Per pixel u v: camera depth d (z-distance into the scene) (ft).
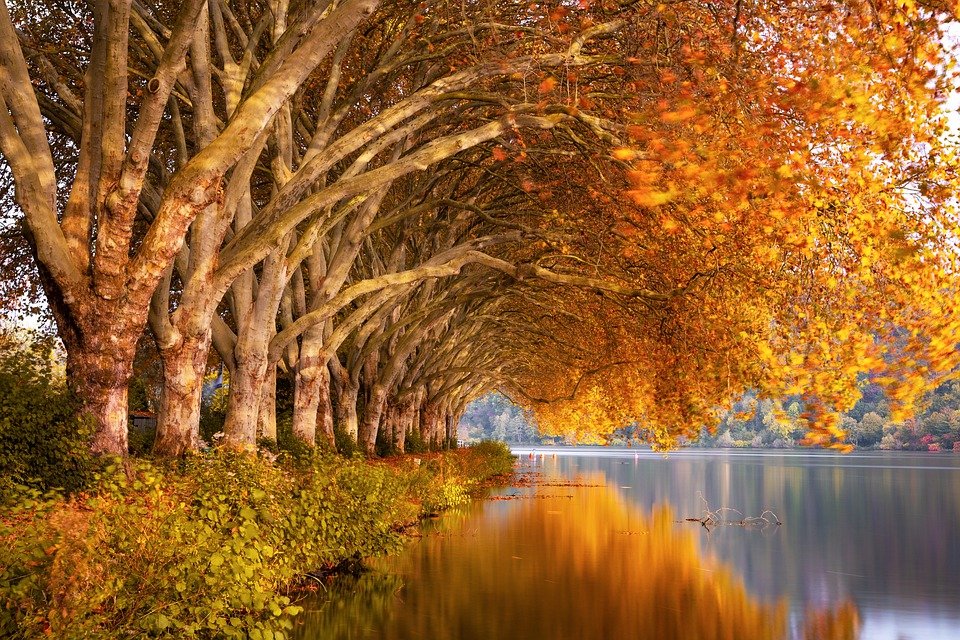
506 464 216.33
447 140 53.88
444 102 67.77
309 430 79.66
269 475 46.21
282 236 53.11
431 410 168.76
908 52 36.58
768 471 228.02
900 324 49.06
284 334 67.00
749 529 88.84
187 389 53.11
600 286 70.90
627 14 55.42
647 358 91.50
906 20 36.47
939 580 59.57
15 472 41.98
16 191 43.80
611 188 70.23
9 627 24.50
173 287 99.40
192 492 40.06
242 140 43.19
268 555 34.55
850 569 63.98
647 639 40.06
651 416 100.83
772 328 64.34
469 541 71.82
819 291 54.29
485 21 65.67
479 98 55.42
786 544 77.46
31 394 44.62
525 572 56.90
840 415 49.85
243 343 61.57
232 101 57.36
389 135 65.16
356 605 44.52
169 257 44.65
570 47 54.49
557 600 48.06
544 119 55.31
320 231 64.95
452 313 140.87
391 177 53.01
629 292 70.44
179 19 40.14
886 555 71.51
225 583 30.53
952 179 43.55
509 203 95.35
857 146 45.34
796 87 40.42
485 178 91.15
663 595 51.24
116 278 44.62
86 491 42.80
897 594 54.24
